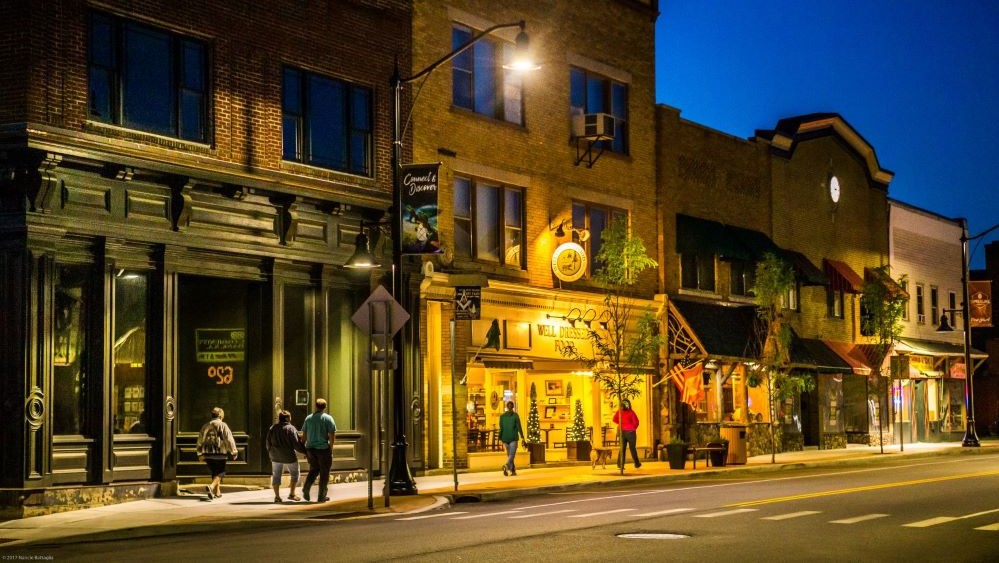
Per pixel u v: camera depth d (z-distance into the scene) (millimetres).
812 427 48344
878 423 52906
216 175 24828
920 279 58562
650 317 33406
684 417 40406
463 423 31875
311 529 18250
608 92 38812
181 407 26031
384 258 29141
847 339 51094
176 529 18797
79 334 22797
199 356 26359
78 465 22500
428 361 31203
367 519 19938
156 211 24047
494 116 34156
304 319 27438
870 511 20141
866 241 53531
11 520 19922
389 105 29844
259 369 26281
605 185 38125
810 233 48938
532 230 35000
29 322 21750
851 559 14102
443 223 31766
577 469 33875
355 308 28562
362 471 28312
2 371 21781
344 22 28719
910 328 56688
